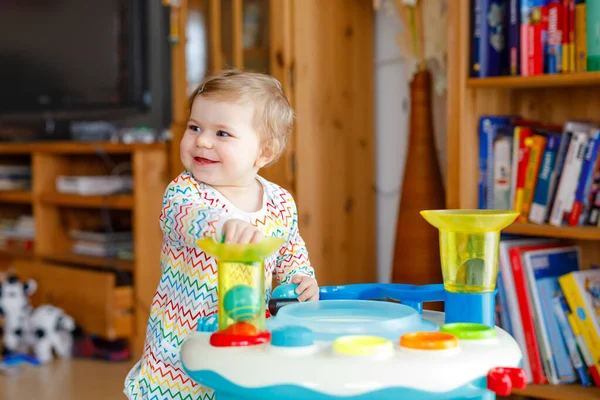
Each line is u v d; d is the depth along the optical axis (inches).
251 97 41.4
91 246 110.8
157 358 41.5
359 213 88.1
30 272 112.4
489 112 69.3
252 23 82.2
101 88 116.0
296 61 80.2
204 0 87.0
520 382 27.8
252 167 43.3
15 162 130.4
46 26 120.7
